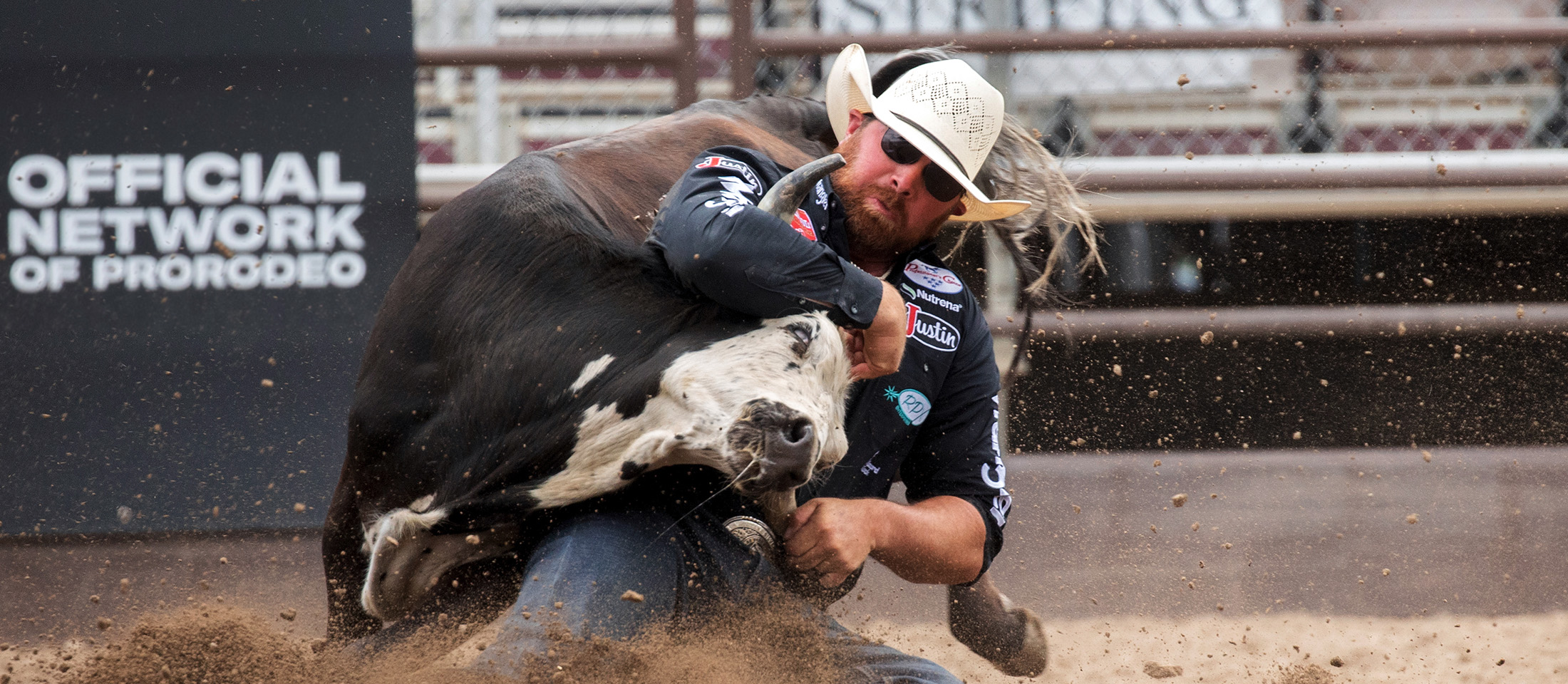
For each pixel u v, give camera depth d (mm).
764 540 4801
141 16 9211
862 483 5371
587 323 4520
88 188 9180
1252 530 10352
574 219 4949
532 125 11430
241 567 8906
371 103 9375
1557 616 10102
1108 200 11703
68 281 9156
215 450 9086
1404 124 11734
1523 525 10477
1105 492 10438
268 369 9227
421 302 5055
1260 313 10820
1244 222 12672
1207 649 8898
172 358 9180
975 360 5676
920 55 5516
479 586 5000
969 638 7922
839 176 5242
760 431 4043
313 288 9312
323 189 9336
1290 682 7477
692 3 10680
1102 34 10867
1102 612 9945
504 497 4527
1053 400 11789
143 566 8898
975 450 5645
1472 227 12484
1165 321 10859
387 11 9391
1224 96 11711
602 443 4348
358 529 5535
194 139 9242
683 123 6840
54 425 9039
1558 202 11672
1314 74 11641
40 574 8836
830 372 4281
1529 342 11750
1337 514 10477
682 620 4602
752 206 4422
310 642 5805
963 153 5137
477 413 4680
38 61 9133
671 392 4223
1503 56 11648
